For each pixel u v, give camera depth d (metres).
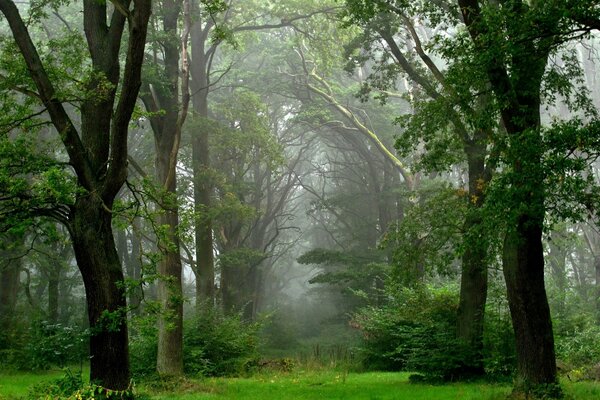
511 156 10.45
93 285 11.92
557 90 13.99
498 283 19.67
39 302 42.81
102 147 12.70
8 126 12.73
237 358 23.11
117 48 13.40
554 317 22.12
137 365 20.34
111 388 11.68
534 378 12.37
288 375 21.64
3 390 15.09
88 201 12.09
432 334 18.69
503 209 10.31
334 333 43.72
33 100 12.84
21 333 25.31
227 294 37.25
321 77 43.31
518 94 12.12
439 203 18.33
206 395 14.59
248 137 33.00
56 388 11.17
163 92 21.52
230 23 32.97
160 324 19.70
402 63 20.59
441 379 17.31
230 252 34.75
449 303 21.03
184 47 19.03
